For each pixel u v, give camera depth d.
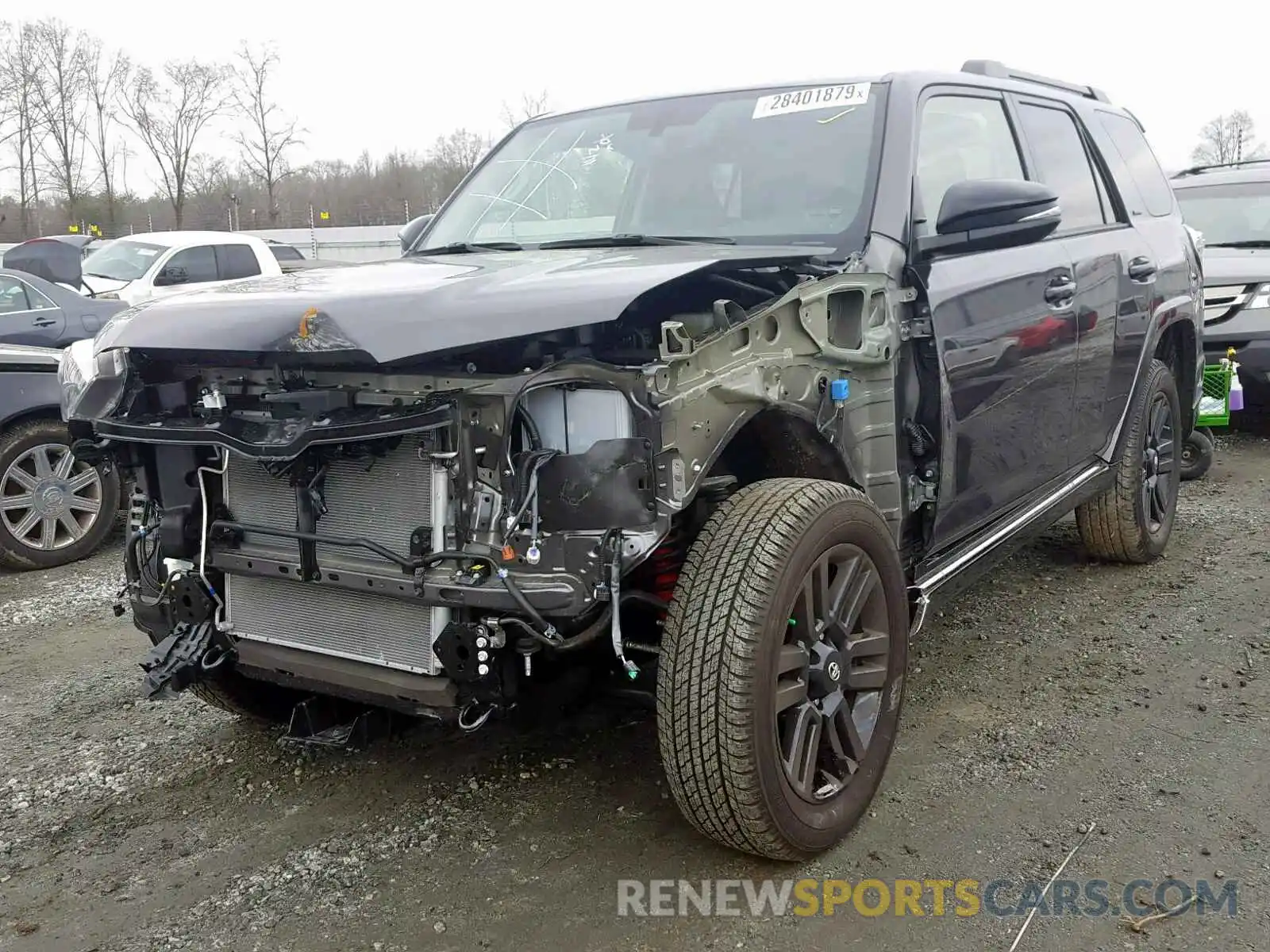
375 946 2.62
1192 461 7.43
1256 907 2.67
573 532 2.60
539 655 2.89
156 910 2.82
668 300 2.83
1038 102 4.62
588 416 2.62
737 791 2.66
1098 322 4.54
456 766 3.54
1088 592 5.12
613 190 3.97
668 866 2.92
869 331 3.16
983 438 3.73
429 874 2.92
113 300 9.34
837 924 2.65
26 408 6.22
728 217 3.63
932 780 3.35
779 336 2.89
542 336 2.64
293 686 3.16
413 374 2.71
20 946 2.69
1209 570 5.39
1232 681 4.04
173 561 3.21
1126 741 3.58
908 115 3.66
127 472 3.23
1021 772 3.39
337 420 2.63
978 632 4.62
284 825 3.22
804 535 2.76
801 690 2.84
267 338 2.60
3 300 8.32
